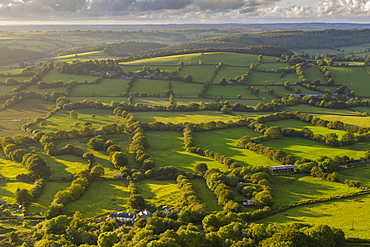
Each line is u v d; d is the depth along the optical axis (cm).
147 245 8469
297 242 8244
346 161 15175
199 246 8856
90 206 12312
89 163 16438
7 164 16488
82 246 8962
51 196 13125
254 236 9112
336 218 10269
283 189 13025
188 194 12494
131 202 11969
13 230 10400
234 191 13050
